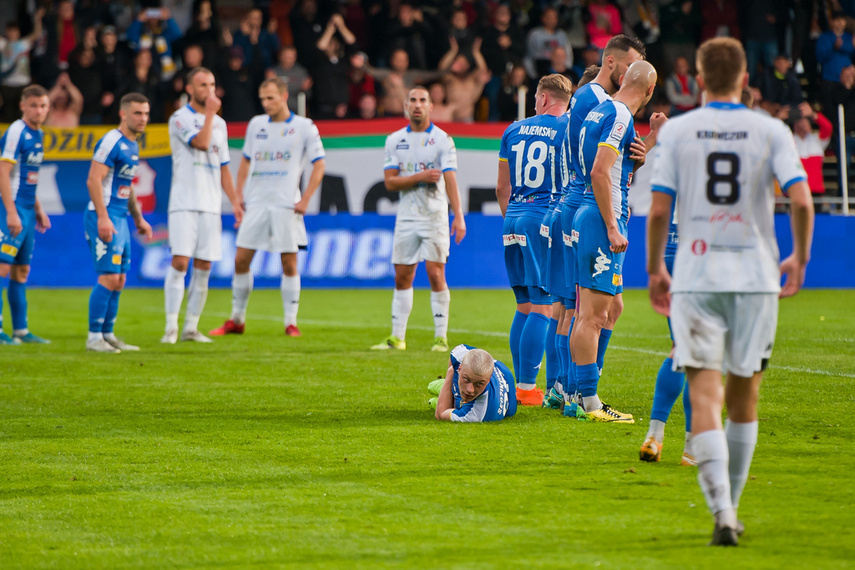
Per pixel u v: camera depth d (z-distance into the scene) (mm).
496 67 68438
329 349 34656
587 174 20172
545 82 24062
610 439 18984
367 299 56375
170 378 27609
